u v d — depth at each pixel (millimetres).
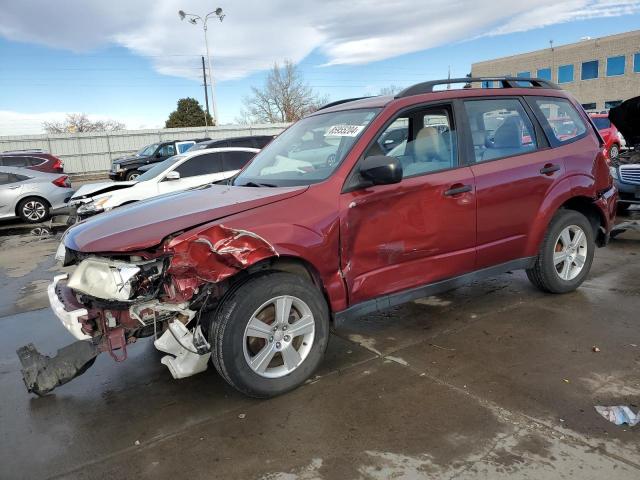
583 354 3627
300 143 4121
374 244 3508
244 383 3102
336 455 2662
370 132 3602
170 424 3064
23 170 13242
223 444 2822
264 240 3027
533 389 3186
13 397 3549
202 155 10242
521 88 4555
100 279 2994
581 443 2631
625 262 5922
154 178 9719
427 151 3848
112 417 3191
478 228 4016
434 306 4777
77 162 33000
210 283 3062
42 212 13188
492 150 4188
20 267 7957
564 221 4590
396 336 4148
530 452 2580
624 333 3939
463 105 4090
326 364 3715
